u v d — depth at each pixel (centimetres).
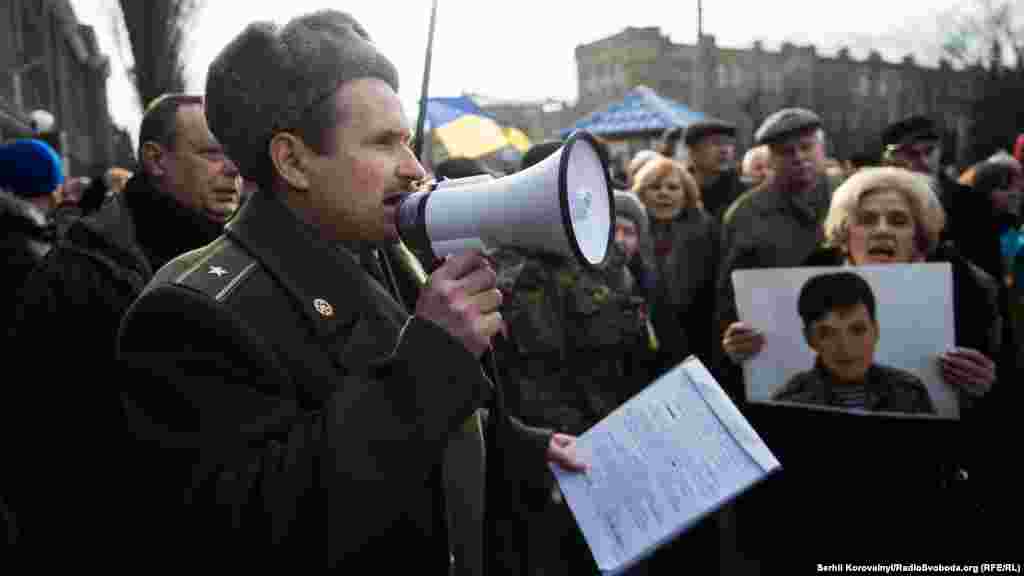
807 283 214
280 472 92
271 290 108
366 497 90
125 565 118
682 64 4419
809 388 215
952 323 197
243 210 116
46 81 1983
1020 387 217
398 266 142
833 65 4434
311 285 110
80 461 190
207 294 102
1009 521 206
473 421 125
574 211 93
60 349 192
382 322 114
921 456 209
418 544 109
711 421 155
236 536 92
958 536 208
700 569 312
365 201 109
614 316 252
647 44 4416
